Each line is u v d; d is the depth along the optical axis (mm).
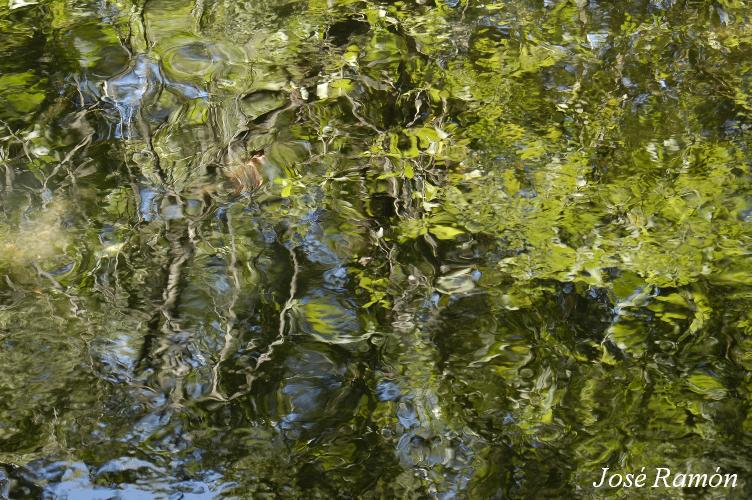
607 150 5395
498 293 4293
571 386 3787
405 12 7305
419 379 3828
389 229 4750
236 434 3561
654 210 4844
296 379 3820
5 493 3273
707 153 5324
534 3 7398
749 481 3336
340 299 4266
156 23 7176
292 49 6719
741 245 4551
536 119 5750
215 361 3906
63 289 4297
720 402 3686
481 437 3553
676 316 4133
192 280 4371
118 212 4863
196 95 6070
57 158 5352
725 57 6422
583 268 4434
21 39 6887
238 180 5152
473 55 6578
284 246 4625
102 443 3510
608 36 6812
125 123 5730
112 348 3951
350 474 3389
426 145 5488
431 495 3301
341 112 5859
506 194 5016
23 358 3885
